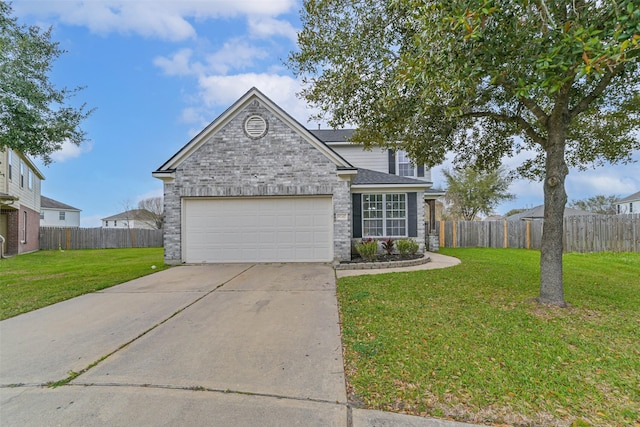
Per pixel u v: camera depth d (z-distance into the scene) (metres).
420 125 6.67
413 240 12.02
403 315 4.84
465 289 6.41
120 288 7.00
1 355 3.67
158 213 37.62
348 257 10.37
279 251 10.50
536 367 3.25
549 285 5.32
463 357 3.46
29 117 7.13
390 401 2.72
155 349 3.80
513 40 4.14
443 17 4.04
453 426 2.42
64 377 3.17
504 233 17.23
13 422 2.50
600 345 3.77
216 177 10.48
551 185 5.29
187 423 2.47
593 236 15.16
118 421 2.50
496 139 7.92
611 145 7.07
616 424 2.44
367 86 6.50
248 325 4.58
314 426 2.43
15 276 8.53
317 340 4.01
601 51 3.13
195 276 8.30
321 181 10.41
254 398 2.79
